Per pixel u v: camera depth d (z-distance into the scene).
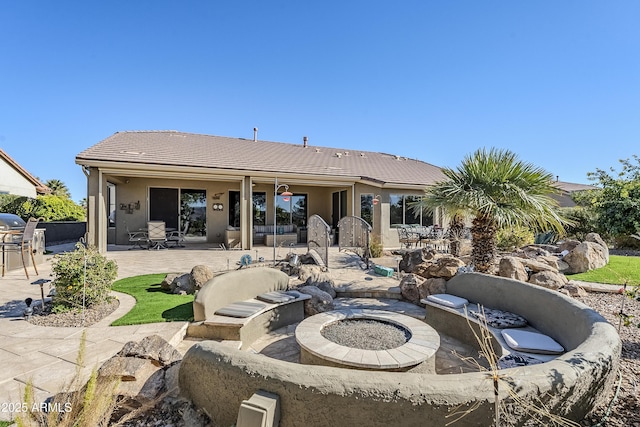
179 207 14.84
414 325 4.35
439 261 7.14
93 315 5.16
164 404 2.79
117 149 11.71
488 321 4.33
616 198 12.08
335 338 4.02
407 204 14.34
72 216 21.64
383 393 2.05
